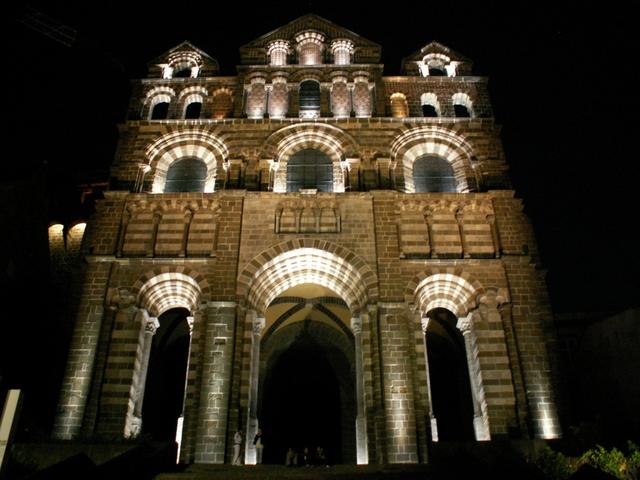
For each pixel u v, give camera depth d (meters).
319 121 37.38
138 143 37.19
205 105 39.09
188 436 28.30
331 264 33.50
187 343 41.47
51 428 29.61
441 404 40.53
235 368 29.94
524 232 34.53
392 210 33.94
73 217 42.25
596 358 35.31
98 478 17.83
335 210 34.19
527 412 29.17
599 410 34.50
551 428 28.72
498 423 29.08
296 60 41.22
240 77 39.75
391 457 27.83
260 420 41.97
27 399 33.16
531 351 30.50
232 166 35.84
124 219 34.16
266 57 41.09
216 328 30.69
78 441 25.81
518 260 32.78
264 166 35.81
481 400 30.22
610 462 21.33
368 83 39.62
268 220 33.78
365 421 29.55
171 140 37.44
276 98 39.09
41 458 22.94
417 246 33.38
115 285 32.22
